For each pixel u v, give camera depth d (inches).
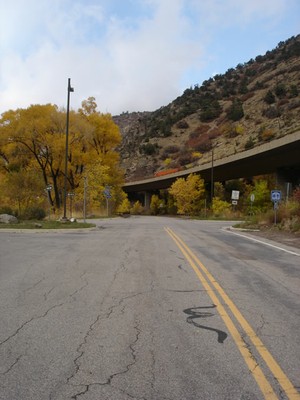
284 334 210.5
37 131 1747.0
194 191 2501.2
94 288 319.0
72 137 1808.6
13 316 241.6
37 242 657.0
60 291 308.2
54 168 1894.7
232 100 6545.3
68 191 1932.8
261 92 5777.6
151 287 323.3
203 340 200.4
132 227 1129.4
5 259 469.1
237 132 4648.1
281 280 359.6
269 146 1942.7
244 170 2593.5
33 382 153.9
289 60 6392.7
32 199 1286.9
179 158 5103.3
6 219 996.6
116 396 143.0
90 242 666.2
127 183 4281.5
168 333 210.8
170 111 7859.3
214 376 159.0
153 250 563.2
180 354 181.6
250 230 1013.2
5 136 1743.4
